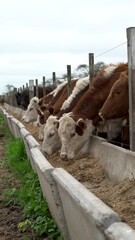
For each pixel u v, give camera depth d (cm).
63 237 200
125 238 100
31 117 711
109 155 302
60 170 192
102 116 349
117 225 110
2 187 355
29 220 249
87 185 288
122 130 361
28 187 313
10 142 632
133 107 271
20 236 229
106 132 373
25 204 284
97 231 120
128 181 244
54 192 199
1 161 494
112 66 396
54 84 700
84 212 134
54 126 425
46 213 246
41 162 241
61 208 196
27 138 412
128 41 266
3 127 960
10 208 288
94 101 377
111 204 219
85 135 370
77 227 157
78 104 382
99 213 119
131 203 210
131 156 257
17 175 392
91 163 336
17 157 466
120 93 344
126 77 346
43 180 238
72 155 367
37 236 225
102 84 382
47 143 427
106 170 300
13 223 254
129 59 267
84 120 371
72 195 150
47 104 625
